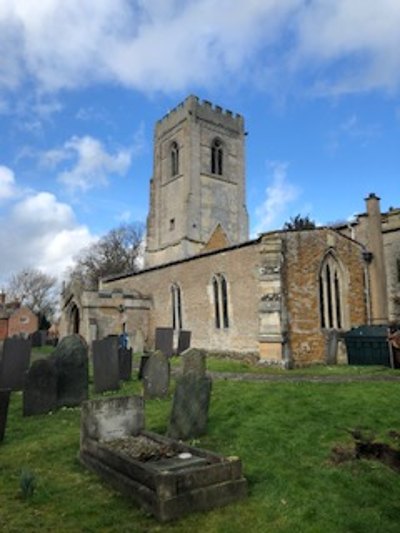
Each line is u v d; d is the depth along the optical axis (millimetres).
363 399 10836
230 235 50375
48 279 79688
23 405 10469
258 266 20641
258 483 6473
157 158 53094
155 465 6258
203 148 49875
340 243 21375
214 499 5730
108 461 6691
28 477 6176
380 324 20234
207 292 23688
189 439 8453
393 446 7820
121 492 6160
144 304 28062
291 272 19359
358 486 6398
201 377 8922
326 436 8383
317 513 5621
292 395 11414
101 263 68938
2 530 5113
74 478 6754
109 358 13531
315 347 19188
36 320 55812
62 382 11422
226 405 10594
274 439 8289
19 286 78062
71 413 10742
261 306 18688
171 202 50156
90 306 26266
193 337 24344
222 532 5137
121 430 7816
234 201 51688
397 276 22547
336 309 20891
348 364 19266
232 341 21719
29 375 10570
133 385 14250
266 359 18250
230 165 52156
